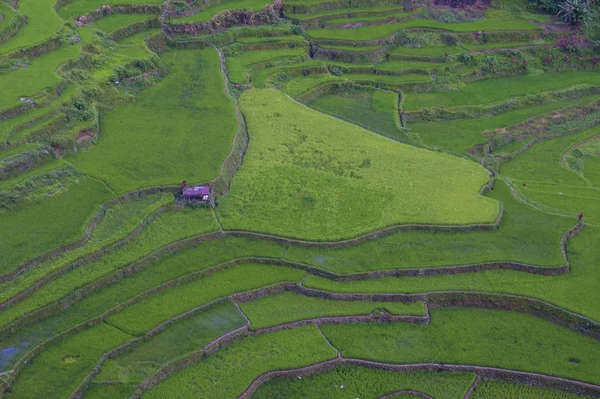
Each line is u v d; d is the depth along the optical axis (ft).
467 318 143.43
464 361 132.57
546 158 219.20
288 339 135.03
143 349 127.95
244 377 126.31
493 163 209.36
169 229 156.25
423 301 145.38
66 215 153.28
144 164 173.99
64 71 199.62
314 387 127.54
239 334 134.00
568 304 143.74
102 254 145.79
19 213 152.56
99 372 122.01
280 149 192.03
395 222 161.68
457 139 222.69
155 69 221.46
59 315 131.54
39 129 172.96
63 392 116.78
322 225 160.76
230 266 149.48
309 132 202.39
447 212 166.50
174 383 123.54
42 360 122.52
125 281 141.49
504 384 129.80
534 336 139.13
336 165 185.98
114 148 179.93
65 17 236.84
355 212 165.78
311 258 152.05
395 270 149.79
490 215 166.30
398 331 139.33
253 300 143.13
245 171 180.65
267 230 157.79
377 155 192.13
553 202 186.09
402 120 230.68
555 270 151.94
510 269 153.17
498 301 146.00
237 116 202.28
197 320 135.74
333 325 139.64
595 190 195.62
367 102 237.04
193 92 214.07
